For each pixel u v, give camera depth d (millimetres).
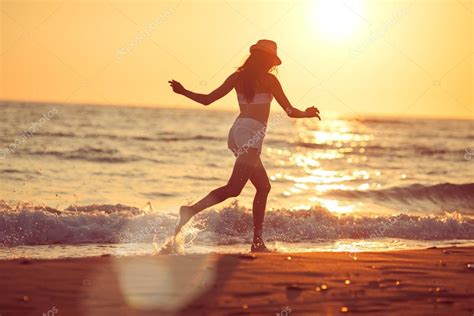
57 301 6277
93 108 89375
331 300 6543
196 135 50000
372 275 7801
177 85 9625
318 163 38219
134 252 10562
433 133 80000
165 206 17453
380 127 100188
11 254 10281
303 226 13219
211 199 9680
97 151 32750
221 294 6688
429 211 18922
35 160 27703
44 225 12047
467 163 39031
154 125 60938
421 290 7090
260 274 7652
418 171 33938
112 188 20969
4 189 19375
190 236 12320
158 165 28969
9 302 6172
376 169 34938
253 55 9719
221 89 9703
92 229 12219
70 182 21734
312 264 8352
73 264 7961
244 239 12219
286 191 22984
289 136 69562
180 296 6582
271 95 9703
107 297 6480
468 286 7387
